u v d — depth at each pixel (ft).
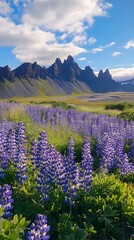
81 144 49.70
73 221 25.32
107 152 37.96
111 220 25.36
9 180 30.09
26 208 24.93
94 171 39.22
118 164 40.75
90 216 25.44
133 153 48.34
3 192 21.42
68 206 26.30
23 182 27.71
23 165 27.91
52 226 23.48
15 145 33.63
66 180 25.70
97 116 77.10
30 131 54.13
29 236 15.81
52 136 51.85
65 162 27.27
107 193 28.60
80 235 22.18
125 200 27.40
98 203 26.27
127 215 26.48
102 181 30.40
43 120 63.82
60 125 61.82
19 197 26.48
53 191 26.58
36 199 25.25
